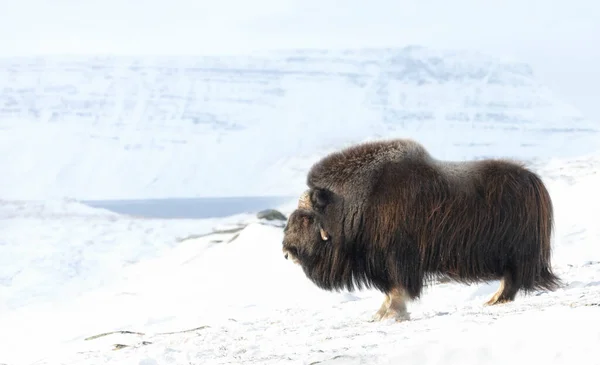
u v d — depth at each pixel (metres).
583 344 13.13
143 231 117.06
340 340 17.34
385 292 20.94
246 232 51.22
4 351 30.02
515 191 20.36
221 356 18.25
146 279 48.62
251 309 33.34
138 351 20.81
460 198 20.11
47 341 31.34
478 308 19.44
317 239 21.08
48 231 116.19
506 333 14.52
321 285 21.42
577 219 49.09
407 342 15.18
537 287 20.91
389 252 20.25
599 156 92.62
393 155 20.53
